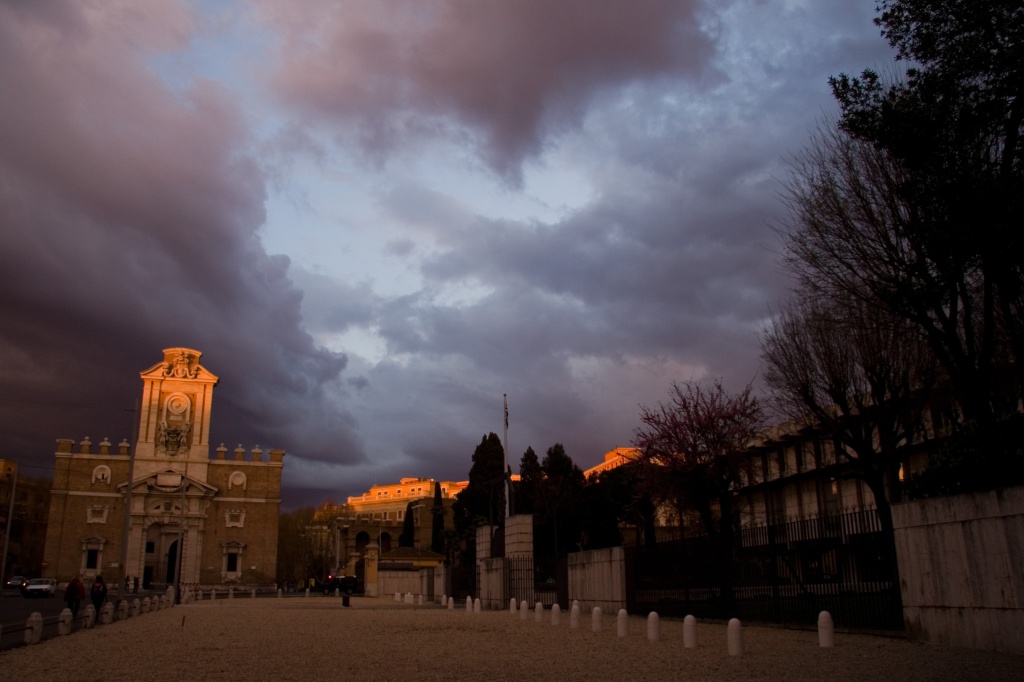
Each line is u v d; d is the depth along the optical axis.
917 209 18.19
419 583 66.88
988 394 18.12
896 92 17.17
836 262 20.95
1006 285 16.70
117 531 101.75
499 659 17.72
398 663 17.23
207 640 24.14
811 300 24.80
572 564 35.38
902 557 18.62
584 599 33.84
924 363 26.22
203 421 107.56
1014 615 15.43
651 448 51.38
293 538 142.88
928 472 19.47
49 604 53.44
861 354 26.44
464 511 90.12
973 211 15.40
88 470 102.44
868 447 27.88
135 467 103.62
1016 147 15.03
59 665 17.61
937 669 13.95
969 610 16.55
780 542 23.89
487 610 41.88
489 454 88.00
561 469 84.81
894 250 19.14
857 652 16.81
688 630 19.06
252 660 18.23
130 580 95.12
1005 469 16.91
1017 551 15.41
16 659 18.91
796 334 29.55
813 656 16.55
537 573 39.69
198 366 109.06
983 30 15.23
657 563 29.45
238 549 105.31
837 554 21.84
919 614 18.02
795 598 22.97
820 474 38.69
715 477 48.78
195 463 105.81
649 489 52.75
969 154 15.88
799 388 29.16
